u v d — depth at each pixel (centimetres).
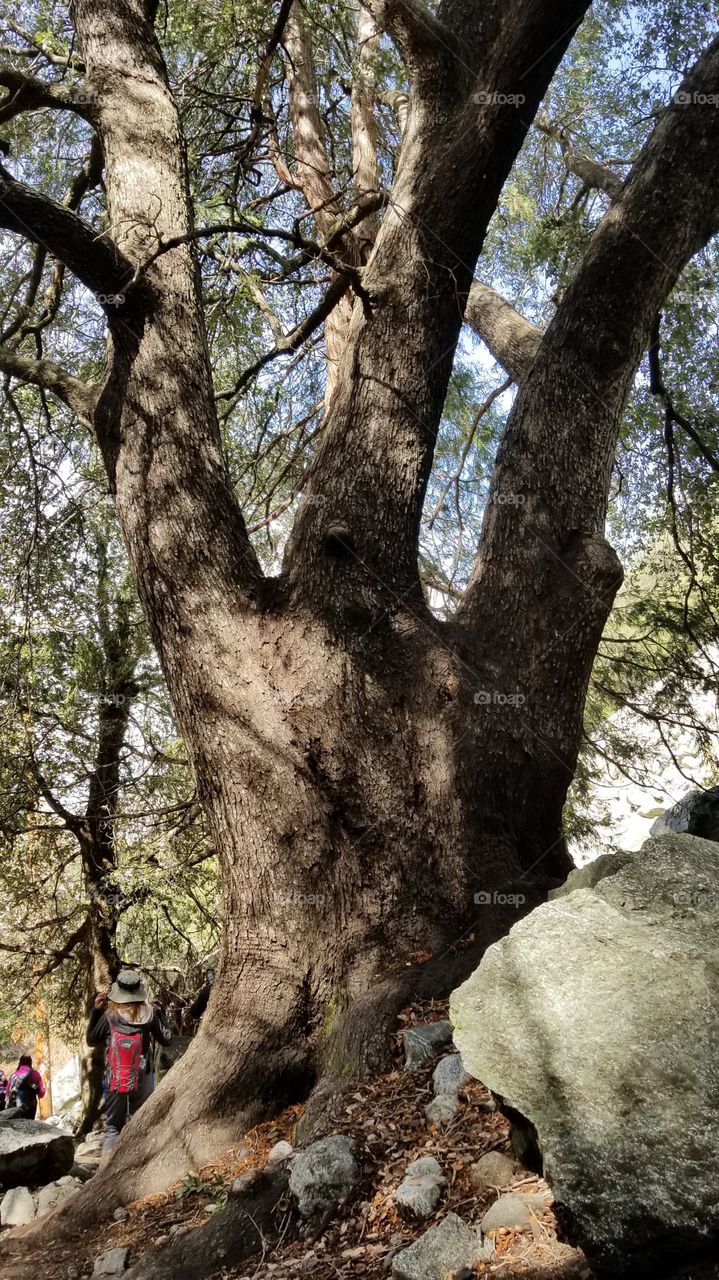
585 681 699
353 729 638
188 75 989
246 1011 601
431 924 607
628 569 1241
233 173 1060
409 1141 456
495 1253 349
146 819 1351
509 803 650
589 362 733
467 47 803
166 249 627
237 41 911
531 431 736
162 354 712
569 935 383
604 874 452
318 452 736
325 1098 524
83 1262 500
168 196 756
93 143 905
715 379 1134
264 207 1096
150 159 764
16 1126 785
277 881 619
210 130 1080
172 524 679
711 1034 337
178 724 679
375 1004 560
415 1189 404
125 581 1399
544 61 723
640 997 354
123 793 1405
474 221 746
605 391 735
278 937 613
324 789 627
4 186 639
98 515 1282
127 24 806
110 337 741
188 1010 1347
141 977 775
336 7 1002
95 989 1491
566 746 677
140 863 1263
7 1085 1438
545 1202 360
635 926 378
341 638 657
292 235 648
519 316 978
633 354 744
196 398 714
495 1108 438
